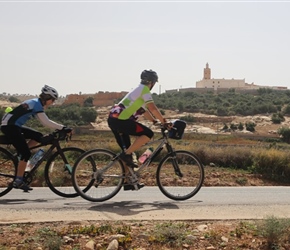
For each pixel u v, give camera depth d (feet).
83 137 160.76
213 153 51.80
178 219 21.72
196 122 335.47
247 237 19.57
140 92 24.04
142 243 18.44
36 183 32.83
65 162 25.64
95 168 24.84
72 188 27.32
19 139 24.11
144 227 20.17
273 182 41.68
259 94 536.83
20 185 24.57
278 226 19.33
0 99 453.99
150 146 26.27
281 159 44.27
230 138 220.84
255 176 42.22
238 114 370.32
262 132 292.61
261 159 44.88
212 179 38.96
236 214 23.44
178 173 26.23
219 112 372.79
